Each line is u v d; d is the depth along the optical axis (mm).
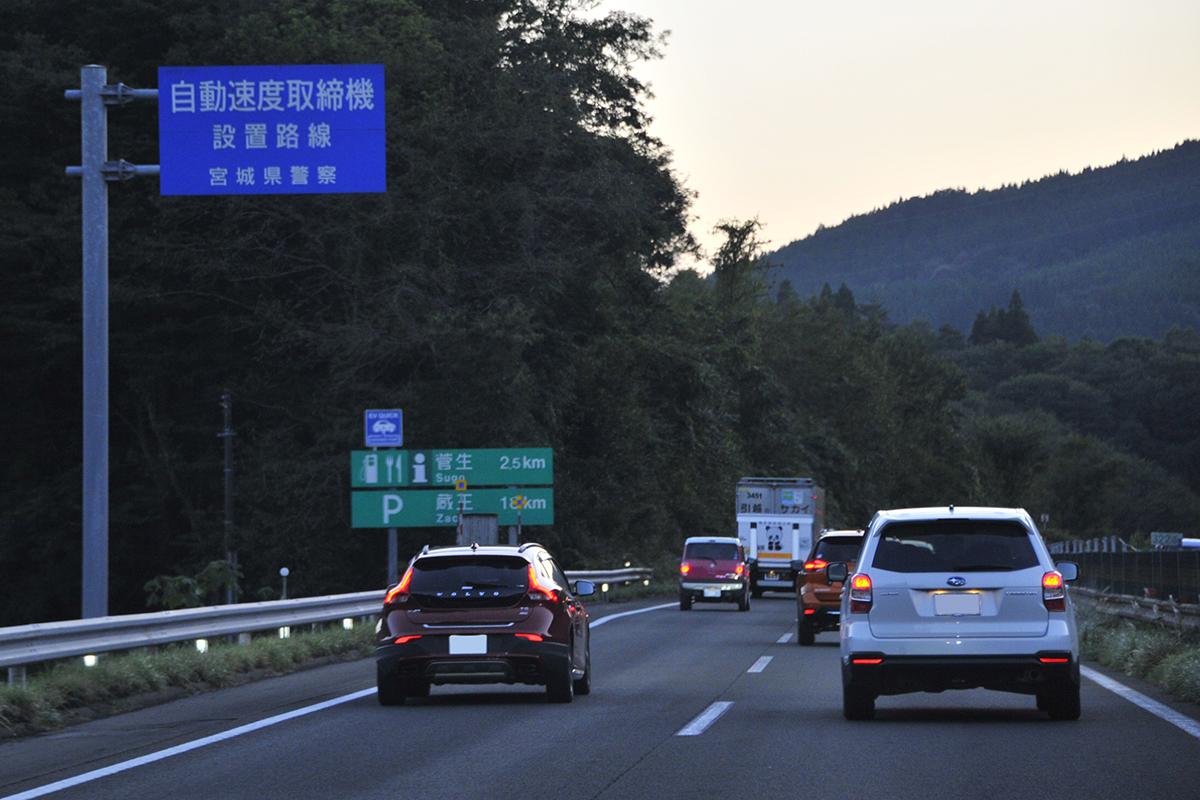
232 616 35938
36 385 92188
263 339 87562
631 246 96062
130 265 86812
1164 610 45719
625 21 105125
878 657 22344
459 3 99562
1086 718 22922
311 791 16359
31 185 87500
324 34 85062
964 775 16891
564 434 101625
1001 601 22328
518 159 88312
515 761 18625
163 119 40562
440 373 84375
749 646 42531
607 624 55156
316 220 84500
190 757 19516
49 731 23922
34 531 88562
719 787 16266
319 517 79938
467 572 26234
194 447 90125
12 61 86000
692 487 125875
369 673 34156
